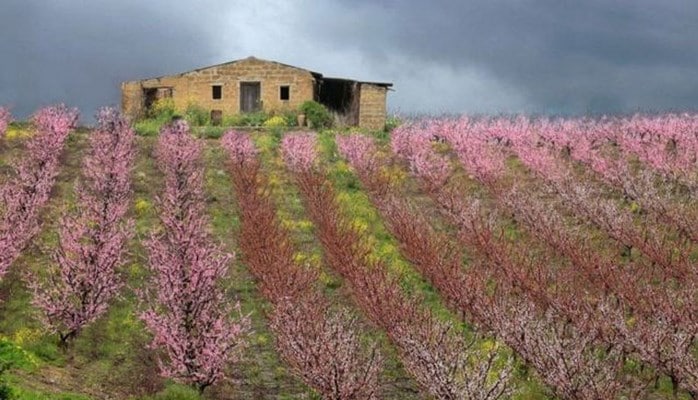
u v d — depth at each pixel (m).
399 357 22.14
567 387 19.78
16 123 55.12
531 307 22.83
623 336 22.53
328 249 31.14
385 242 34.00
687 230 33.69
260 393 21.64
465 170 47.81
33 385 19.59
